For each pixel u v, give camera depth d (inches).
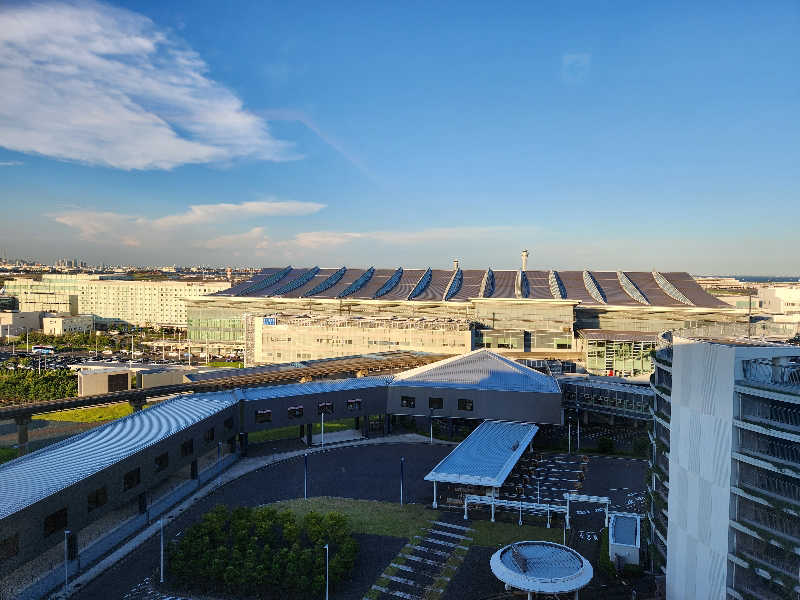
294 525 2078.0
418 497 2632.9
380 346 5708.7
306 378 4542.3
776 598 1374.3
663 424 1804.9
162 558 1911.9
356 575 1921.8
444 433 3757.4
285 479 2874.0
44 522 1850.4
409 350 5639.8
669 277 7185.0
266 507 2229.3
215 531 2042.3
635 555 1956.2
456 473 2536.9
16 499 1831.9
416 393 3700.8
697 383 1585.9
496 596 1803.6
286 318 5930.1
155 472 2474.2
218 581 1852.9
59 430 3873.0
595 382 3986.2
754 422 1412.4
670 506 1683.1
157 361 6776.6
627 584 1886.1
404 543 2161.7
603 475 2979.8
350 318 5915.4
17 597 1753.2
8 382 4862.2
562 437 3698.3
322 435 3472.0
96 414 4222.4
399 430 3841.0
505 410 3558.1
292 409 3432.6
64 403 3558.1
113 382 4473.4
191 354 7106.3
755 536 1393.9
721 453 1493.6
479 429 3302.2
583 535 2252.7
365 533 2244.1
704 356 1562.5
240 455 3272.6
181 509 2480.3
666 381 1871.3
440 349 5615.2
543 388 3545.8
